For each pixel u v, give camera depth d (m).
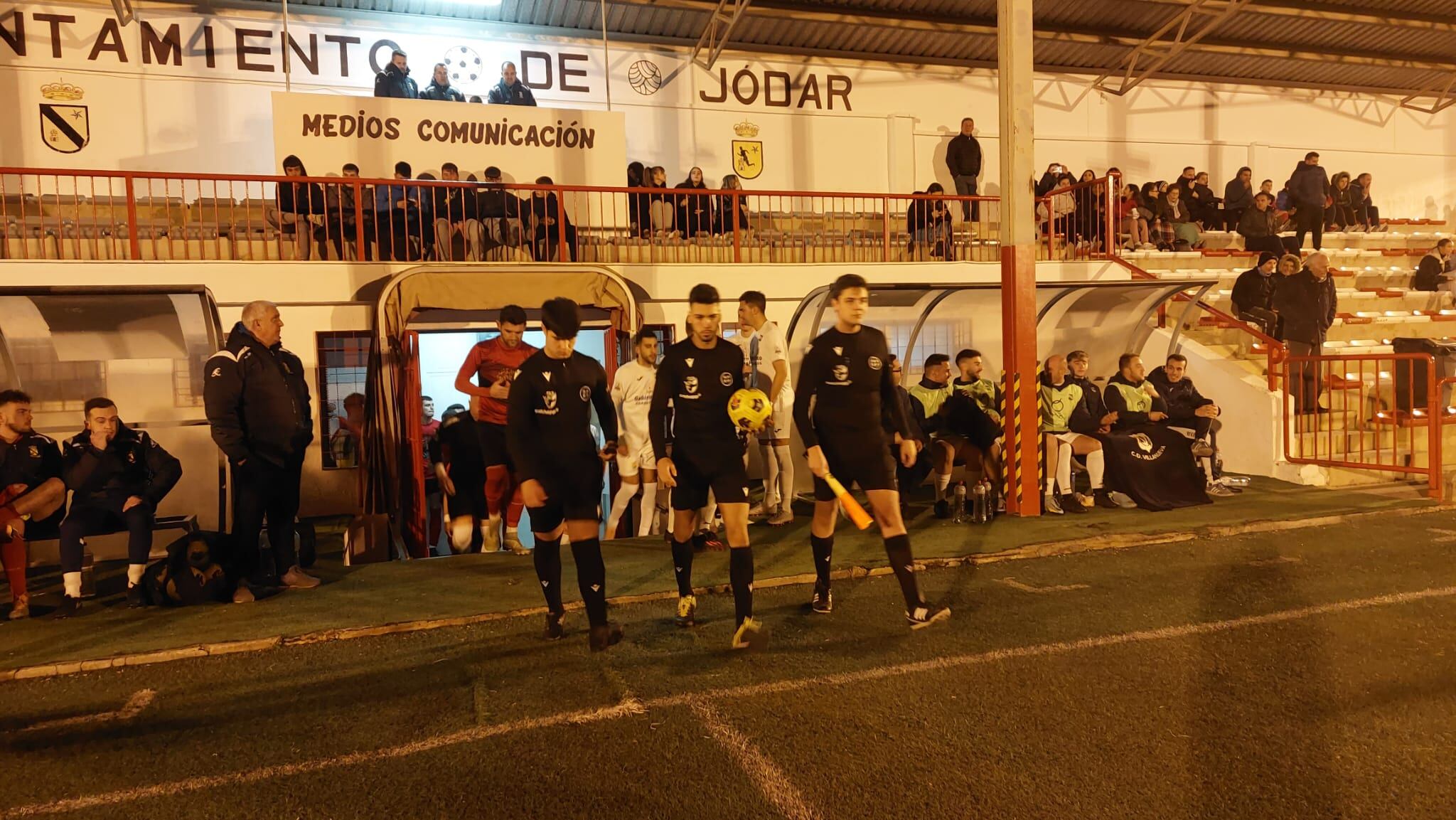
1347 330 12.55
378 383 8.02
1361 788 2.93
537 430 4.48
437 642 4.78
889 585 5.70
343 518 9.13
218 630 5.00
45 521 6.02
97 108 11.27
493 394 7.11
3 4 10.94
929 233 13.18
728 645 4.57
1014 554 6.31
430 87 11.16
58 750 3.53
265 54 11.89
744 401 4.41
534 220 9.79
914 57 15.07
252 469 5.73
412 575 6.31
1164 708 3.62
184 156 11.59
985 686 3.90
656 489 7.64
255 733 3.65
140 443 5.99
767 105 14.26
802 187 14.47
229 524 7.17
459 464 7.98
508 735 3.54
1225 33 15.63
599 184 10.80
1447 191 18.70
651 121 13.63
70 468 5.75
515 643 4.71
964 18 14.30
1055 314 9.84
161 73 11.50
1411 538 6.55
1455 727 3.37
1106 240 11.88
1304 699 3.66
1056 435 7.95
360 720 3.74
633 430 7.46
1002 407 8.30
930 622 4.76
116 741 3.61
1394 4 15.34
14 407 5.93
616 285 8.65
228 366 5.56
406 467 7.98
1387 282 14.73
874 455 4.72
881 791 3.02
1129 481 7.88
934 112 15.23
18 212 10.97
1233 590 5.30
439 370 12.41
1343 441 9.74
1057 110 16.02
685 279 10.32
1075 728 3.45
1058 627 4.69
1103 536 6.70
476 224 10.07
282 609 5.46
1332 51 16.53
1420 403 9.89
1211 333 10.87
